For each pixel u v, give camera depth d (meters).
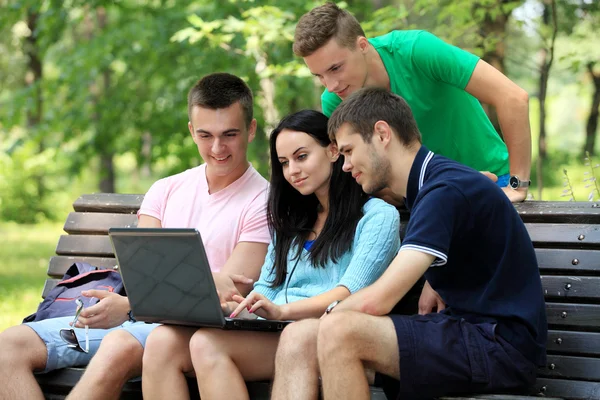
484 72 5.62
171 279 4.56
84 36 20.67
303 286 5.29
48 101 17.55
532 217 5.38
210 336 4.77
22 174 29.69
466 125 5.99
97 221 6.62
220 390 4.69
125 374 4.98
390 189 5.07
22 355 5.22
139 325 5.20
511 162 5.62
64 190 30.88
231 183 5.86
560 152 30.64
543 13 12.82
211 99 5.65
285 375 4.46
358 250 5.02
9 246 22.41
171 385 4.82
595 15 12.65
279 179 5.44
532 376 4.65
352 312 4.36
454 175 4.64
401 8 11.16
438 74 5.78
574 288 5.14
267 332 4.90
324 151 5.24
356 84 5.74
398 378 4.46
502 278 4.62
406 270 4.45
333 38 5.59
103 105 16.38
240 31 11.23
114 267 6.45
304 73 10.80
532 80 21.42
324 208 5.37
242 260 5.62
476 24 11.33
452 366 4.42
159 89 16.16
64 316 5.63
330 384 4.28
